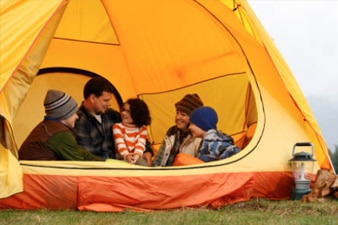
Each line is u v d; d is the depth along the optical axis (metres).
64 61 9.71
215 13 8.38
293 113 8.06
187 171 6.93
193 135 7.66
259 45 7.90
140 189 6.68
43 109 9.37
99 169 6.61
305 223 6.04
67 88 9.68
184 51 9.40
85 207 6.45
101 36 9.91
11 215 6.05
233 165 7.27
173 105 9.75
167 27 9.34
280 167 7.59
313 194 7.47
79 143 7.59
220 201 7.02
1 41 6.20
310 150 7.95
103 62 9.95
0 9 6.43
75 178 6.49
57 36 9.69
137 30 9.66
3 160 6.01
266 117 7.82
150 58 9.81
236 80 8.93
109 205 6.57
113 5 9.52
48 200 6.41
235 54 8.70
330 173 7.70
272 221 6.12
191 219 6.11
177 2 8.78
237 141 8.79
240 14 7.84
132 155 7.72
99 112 7.75
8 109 6.13
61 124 6.85
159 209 6.73
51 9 6.43
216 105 9.14
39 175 6.41
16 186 5.98
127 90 10.09
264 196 7.46
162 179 6.77
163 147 7.99
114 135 7.84
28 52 6.19
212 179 7.04
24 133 9.13
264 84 8.03
